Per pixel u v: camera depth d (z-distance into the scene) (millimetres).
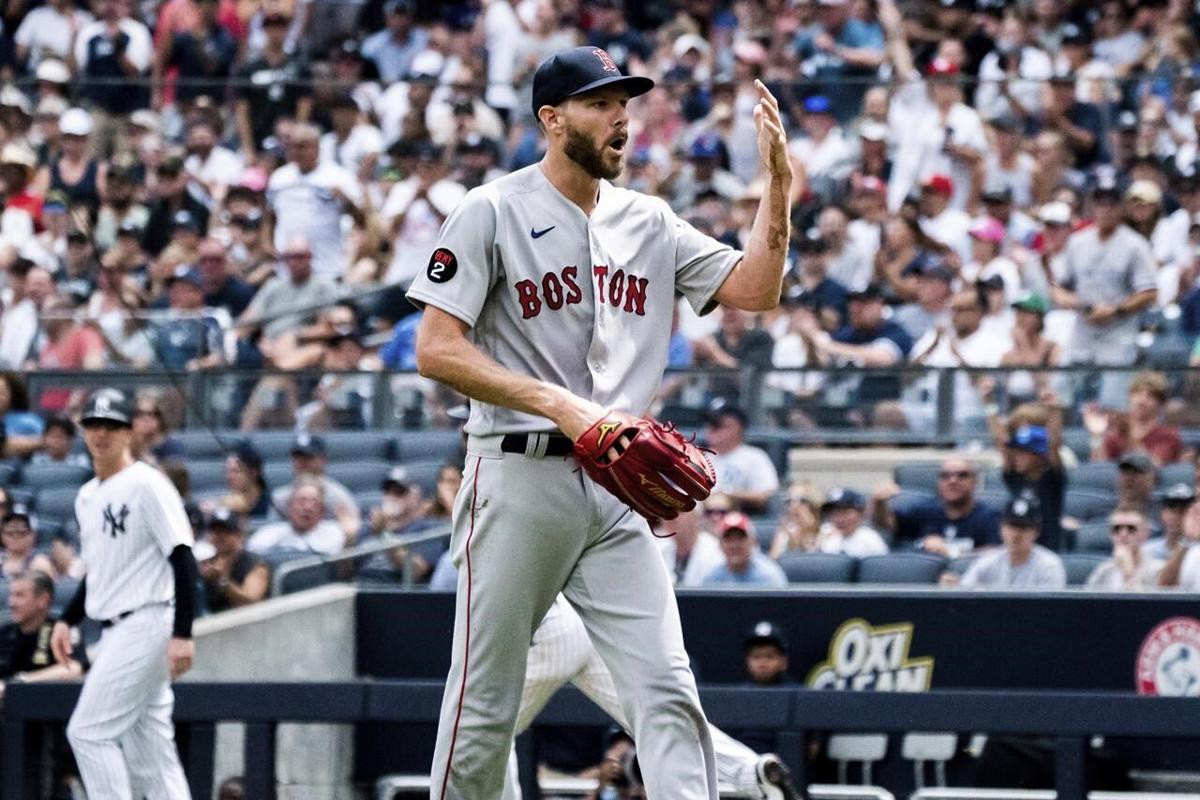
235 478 31094
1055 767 19219
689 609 27062
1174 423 29344
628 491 12859
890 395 31219
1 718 21422
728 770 17562
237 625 25891
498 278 13453
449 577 28891
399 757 21609
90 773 20984
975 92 36281
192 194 38000
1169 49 42219
